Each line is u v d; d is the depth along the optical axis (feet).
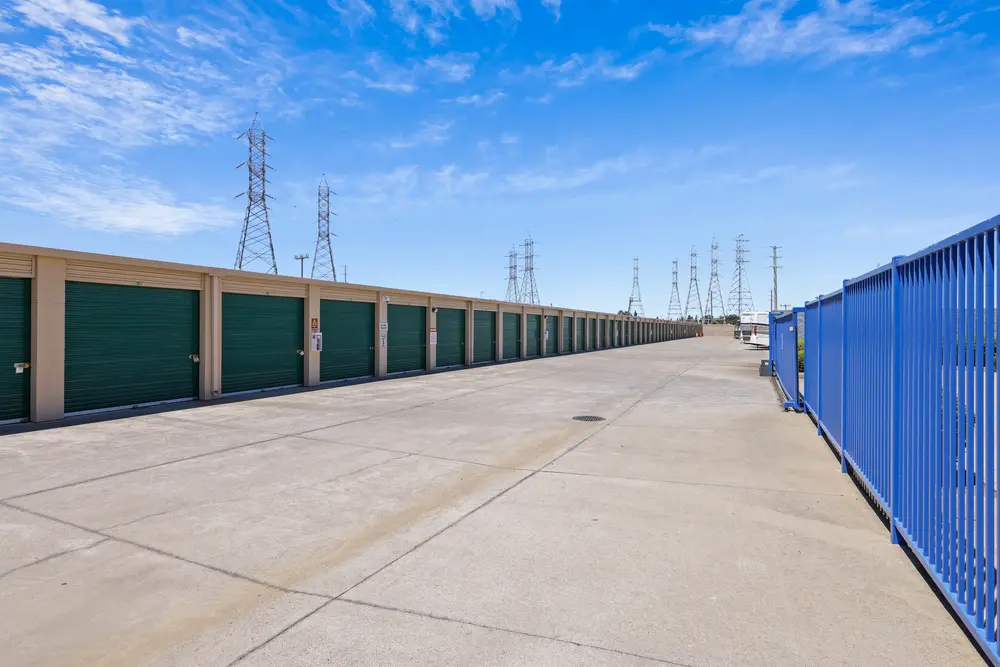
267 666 9.64
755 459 23.81
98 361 36.27
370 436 28.86
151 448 25.93
